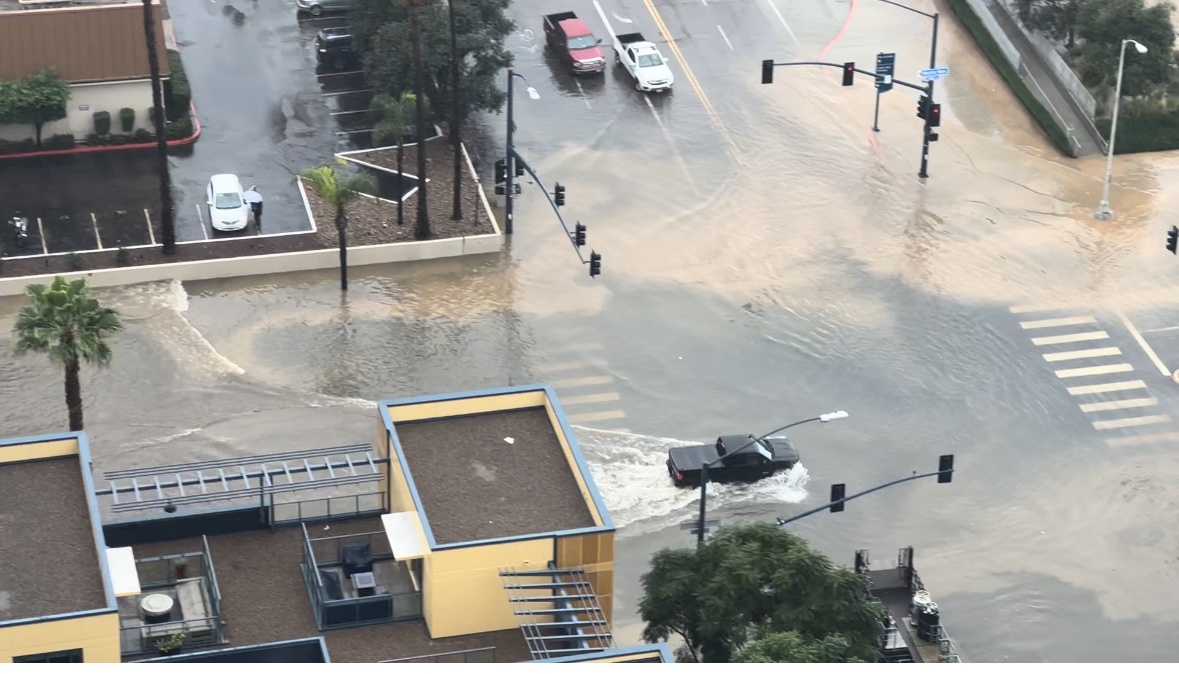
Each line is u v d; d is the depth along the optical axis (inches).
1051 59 3624.5
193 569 1695.4
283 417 2524.6
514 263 2974.9
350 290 2874.0
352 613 1606.8
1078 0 3624.5
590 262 2605.8
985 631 2169.0
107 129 3255.4
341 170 3201.3
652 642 1706.4
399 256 2955.2
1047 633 2171.5
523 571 1568.7
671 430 2541.8
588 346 2753.4
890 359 2753.4
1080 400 2669.8
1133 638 2170.3
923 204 3206.2
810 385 2677.2
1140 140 3432.6
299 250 2928.2
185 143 3265.3
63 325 2089.1
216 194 2989.7
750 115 3469.5
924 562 2282.2
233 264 2878.9
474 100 3267.7
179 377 2610.7
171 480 2308.1
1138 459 2534.5
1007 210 3196.4
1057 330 2849.4
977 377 2719.0
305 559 1697.8
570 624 1510.8
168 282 2861.7
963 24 3786.9
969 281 2974.9
